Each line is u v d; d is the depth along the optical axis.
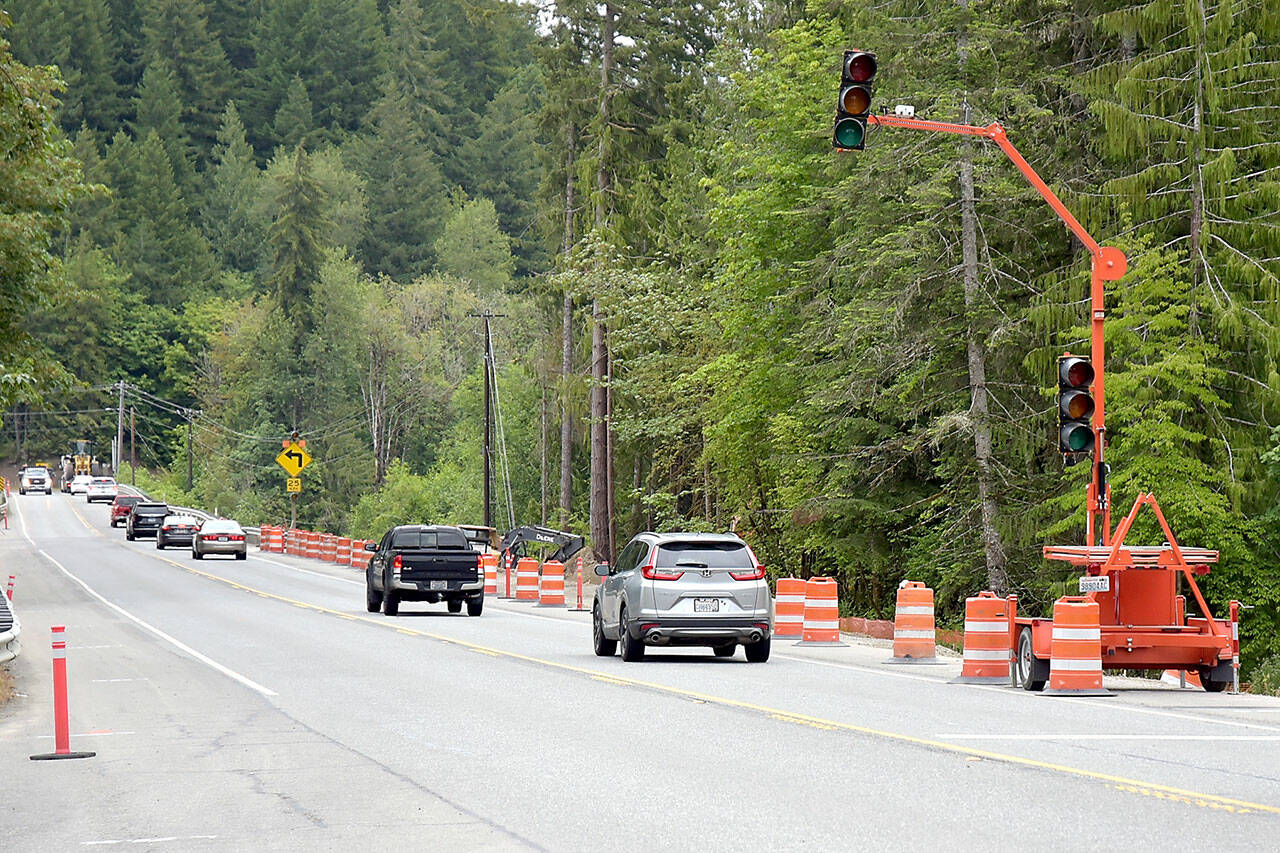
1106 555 44.19
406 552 81.12
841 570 100.38
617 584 54.25
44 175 73.50
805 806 24.17
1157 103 78.25
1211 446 75.31
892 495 92.50
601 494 144.50
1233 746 30.84
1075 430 52.84
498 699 41.19
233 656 57.31
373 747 32.34
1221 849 20.53
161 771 29.81
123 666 54.19
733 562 52.78
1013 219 82.94
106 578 121.00
